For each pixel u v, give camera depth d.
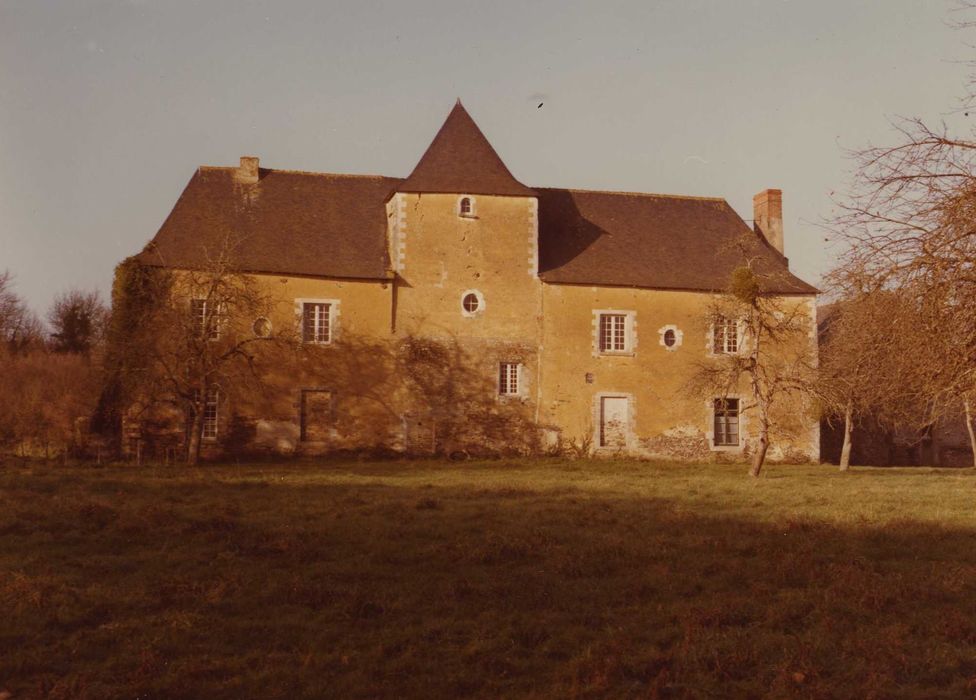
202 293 29.88
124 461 30.89
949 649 8.61
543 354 35.75
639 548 13.15
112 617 9.47
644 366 36.38
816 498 20.48
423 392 34.72
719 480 25.89
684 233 39.59
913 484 24.83
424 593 10.59
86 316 57.06
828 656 8.48
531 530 14.67
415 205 35.38
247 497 19.22
